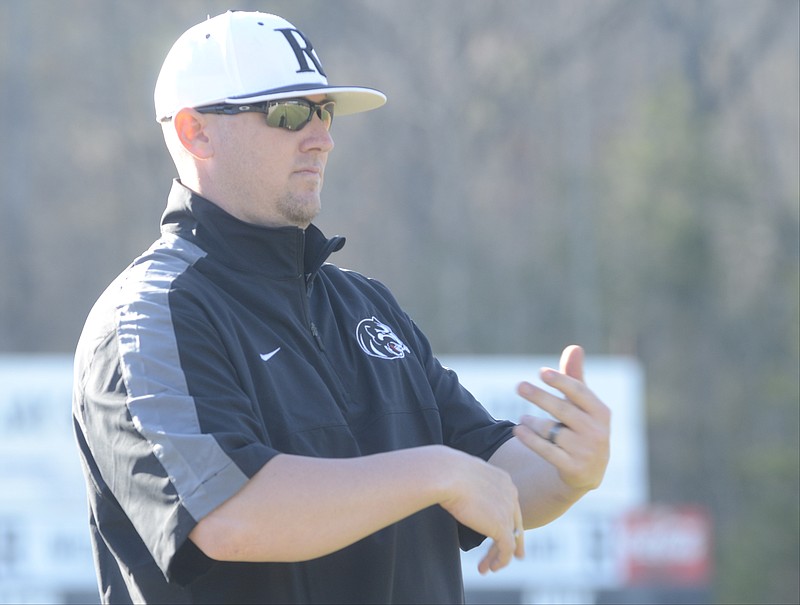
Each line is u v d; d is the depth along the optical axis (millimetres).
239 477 8664
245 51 10367
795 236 105875
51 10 108062
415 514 10109
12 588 43094
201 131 10414
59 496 43344
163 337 9242
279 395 9633
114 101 108188
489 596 46812
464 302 104312
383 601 9641
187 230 10180
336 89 10438
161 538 8750
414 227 107938
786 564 83688
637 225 103812
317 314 10523
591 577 47406
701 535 47938
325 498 8633
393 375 10555
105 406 9211
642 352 102500
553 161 110125
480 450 10977
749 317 103125
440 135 110125
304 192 10422
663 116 105125
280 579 9383
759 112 114500
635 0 113750
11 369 43250
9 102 106000
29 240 105125
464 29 112000
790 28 114812
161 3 109250
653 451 99688
